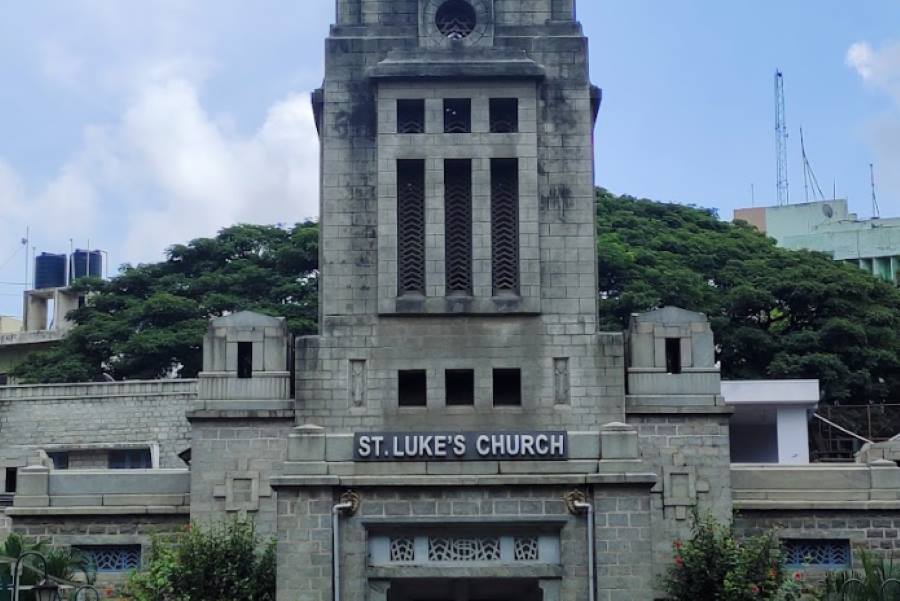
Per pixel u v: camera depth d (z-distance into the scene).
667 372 39.53
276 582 35.81
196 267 81.69
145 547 40.62
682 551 37.06
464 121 39.34
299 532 35.59
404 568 35.75
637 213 90.56
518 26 39.62
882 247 107.94
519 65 38.84
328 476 35.75
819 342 71.06
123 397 62.03
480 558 36.06
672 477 38.97
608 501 35.69
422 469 36.09
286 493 35.81
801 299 73.56
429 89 38.97
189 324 74.44
